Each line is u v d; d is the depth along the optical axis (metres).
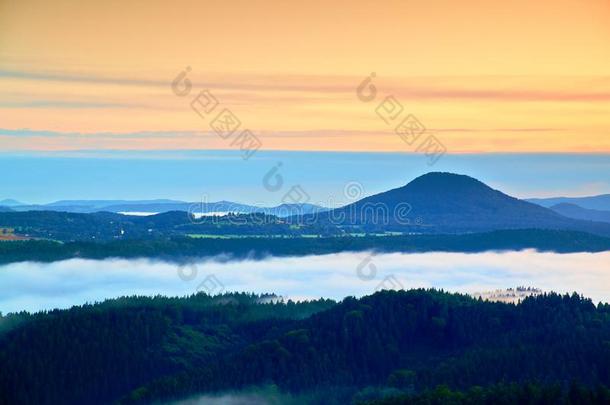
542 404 158.38
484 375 182.75
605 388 161.62
